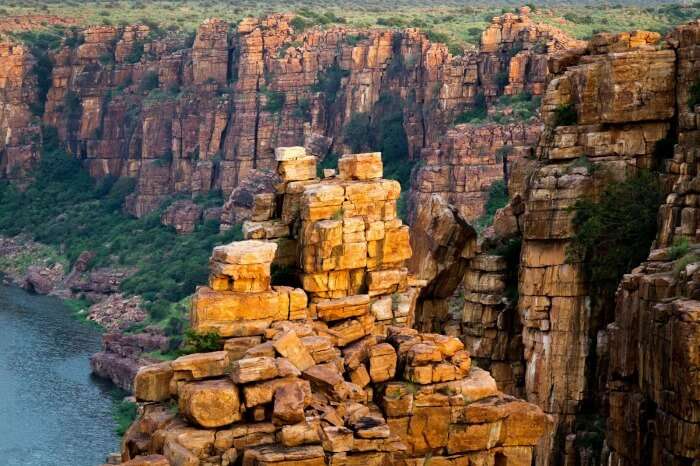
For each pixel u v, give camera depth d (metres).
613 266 86.00
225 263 58.66
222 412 51.38
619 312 73.38
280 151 69.00
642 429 69.75
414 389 56.03
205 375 53.12
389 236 66.56
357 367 57.09
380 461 51.75
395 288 66.38
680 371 64.62
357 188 66.31
